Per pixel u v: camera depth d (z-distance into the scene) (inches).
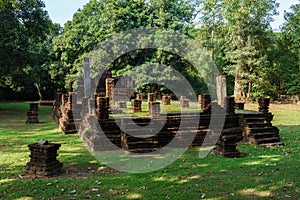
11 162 297.3
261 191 213.9
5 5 360.8
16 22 738.2
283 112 776.9
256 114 410.9
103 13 1002.1
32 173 250.4
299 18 1071.0
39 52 889.5
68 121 471.5
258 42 1023.0
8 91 1325.0
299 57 1043.9
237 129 399.5
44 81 1222.9
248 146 371.2
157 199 200.1
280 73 1093.1
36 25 811.4
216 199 199.9
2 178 245.0
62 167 269.7
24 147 368.8
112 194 209.2
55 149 258.5
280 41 1096.2
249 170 266.5
